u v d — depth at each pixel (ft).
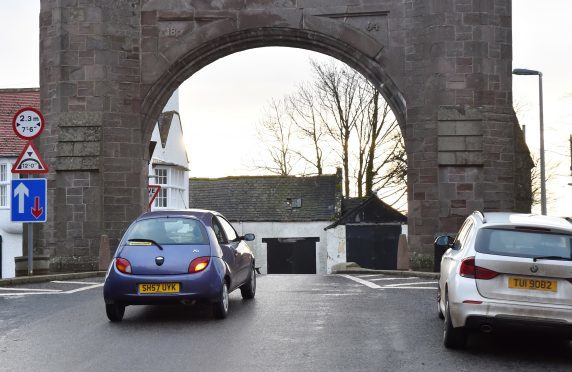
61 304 39.42
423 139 68.39
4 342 28.07
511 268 25.39
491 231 26.63
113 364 23.93
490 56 67.82
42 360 24.71
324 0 70.74
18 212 52.90
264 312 35.58
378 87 70.90
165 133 123.13
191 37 71.36
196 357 24.91
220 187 145.28
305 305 38.24
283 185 142.92
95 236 69.05
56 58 69.97
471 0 67.56
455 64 67.41
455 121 67.21
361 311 35.91
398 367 23.47
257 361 24.22
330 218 134.21
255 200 141.08
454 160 67.05
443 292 30.40
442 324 31.89
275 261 136.15
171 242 33.42
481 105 67.46
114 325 32.04
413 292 45.14
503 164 67.92
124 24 70.85
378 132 139.85
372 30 70.03
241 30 70.95
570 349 27.55
